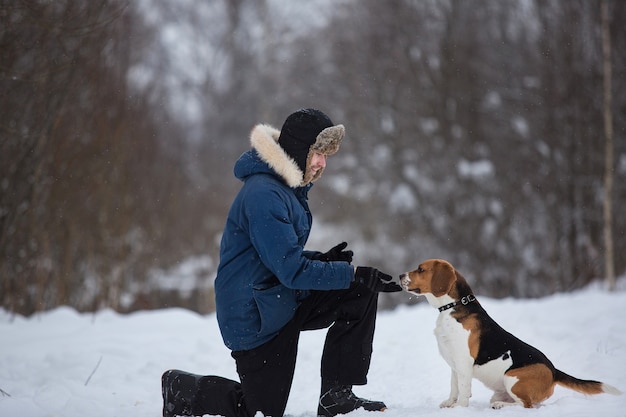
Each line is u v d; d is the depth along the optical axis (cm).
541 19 2384
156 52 3316
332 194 2559
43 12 902
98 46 1298
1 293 1275
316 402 554
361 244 2436
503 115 2428
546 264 2294
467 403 464
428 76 2556
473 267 2316
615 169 2203
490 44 2508
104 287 1612
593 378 561
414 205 2400
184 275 2291
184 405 471
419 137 2484
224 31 3603
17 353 775
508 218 2320
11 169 1202
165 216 2128
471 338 464
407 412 443
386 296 2373
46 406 558
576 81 2305
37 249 1346
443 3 2541
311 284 425
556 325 840
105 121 1545
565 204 2281
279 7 3159
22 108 1166
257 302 436
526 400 455
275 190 440
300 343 820
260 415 441
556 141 2317
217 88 3512
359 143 2548
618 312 848
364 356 457
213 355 779
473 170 2327
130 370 703
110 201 1628
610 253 1798
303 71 2967
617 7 2255
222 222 2664
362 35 2672
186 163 2678
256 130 454
